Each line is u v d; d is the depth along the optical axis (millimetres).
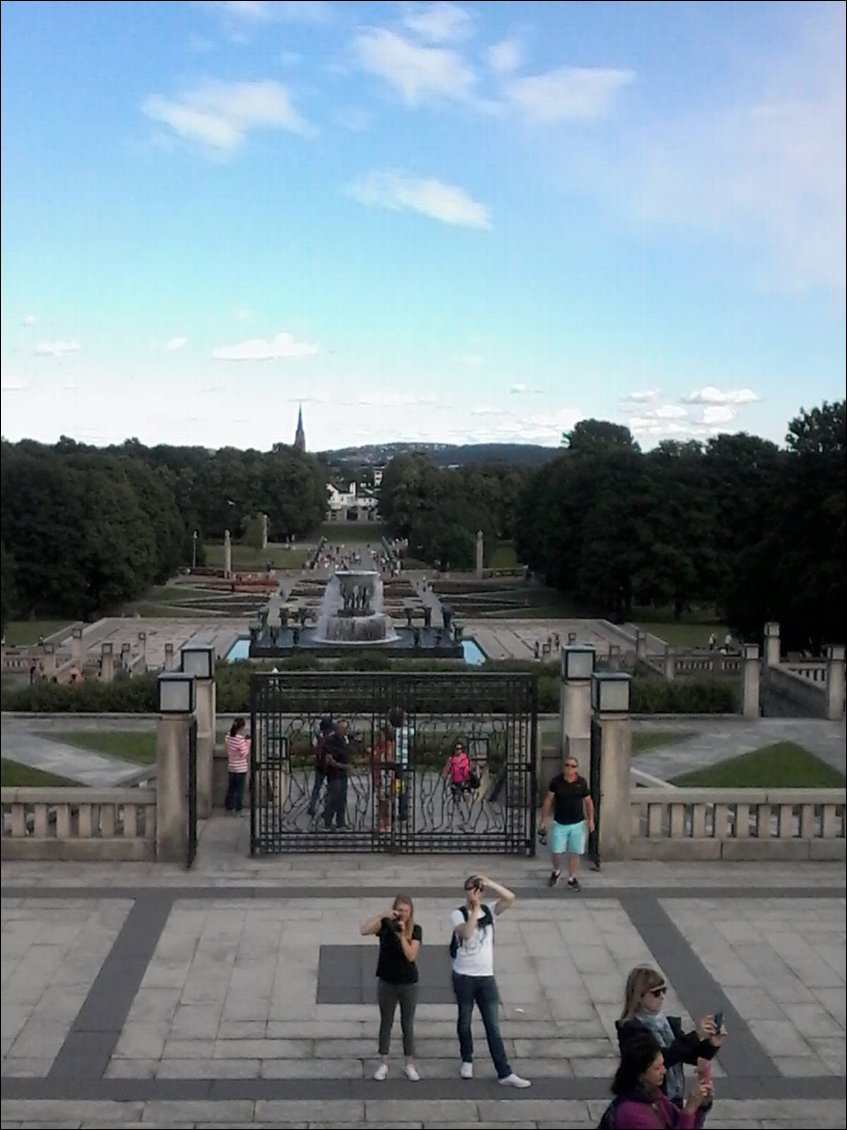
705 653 57375
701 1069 10070
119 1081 14023
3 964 17234
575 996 16578
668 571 92312
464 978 14133
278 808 24641
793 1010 16219
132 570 96188
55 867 21438
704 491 93562
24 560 90125
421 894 20484
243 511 180375
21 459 92688
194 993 16406
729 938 18672
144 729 36969
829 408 74125
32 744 34406
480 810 23828
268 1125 13148
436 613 89375
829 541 63094
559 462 125250
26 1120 13078
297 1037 15211
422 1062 14664
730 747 35219
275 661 51250
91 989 16438
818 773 31641
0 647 52250
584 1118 13422
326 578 125062
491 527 152125
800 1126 13305
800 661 53000
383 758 23203
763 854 22422
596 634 73250
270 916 19297
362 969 17297
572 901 20203
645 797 22516
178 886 20594
